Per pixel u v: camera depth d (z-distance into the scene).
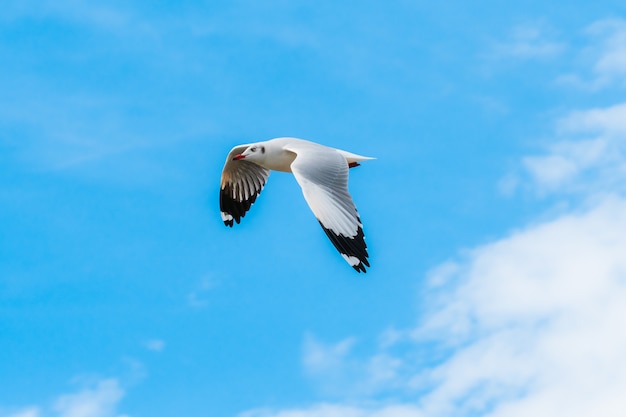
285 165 16.88
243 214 18.53
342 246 14.91
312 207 14.88
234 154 17.77
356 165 16.45
